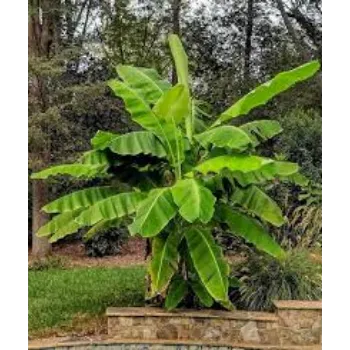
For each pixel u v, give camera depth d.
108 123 9.95
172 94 5.13
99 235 10.09
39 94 9.34
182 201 4.82
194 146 5.85
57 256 9.73
